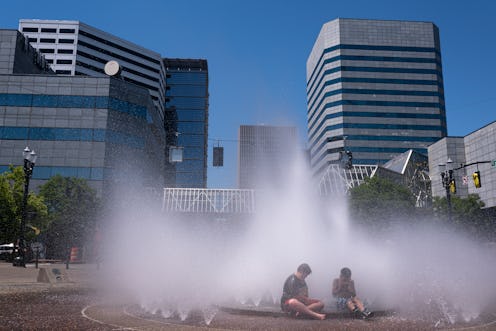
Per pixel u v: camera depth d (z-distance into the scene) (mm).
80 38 114188
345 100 117688
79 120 47844
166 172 145500
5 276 16000
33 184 46031
